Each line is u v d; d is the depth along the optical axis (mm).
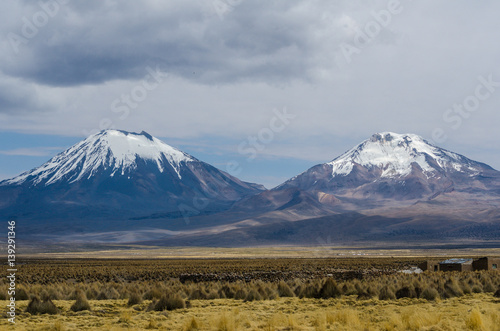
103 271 113750
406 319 31766
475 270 97375
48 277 93688
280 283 55625
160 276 98750
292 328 31297
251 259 190250
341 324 32156
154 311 42156
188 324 32125
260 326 32531
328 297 51125
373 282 61500
